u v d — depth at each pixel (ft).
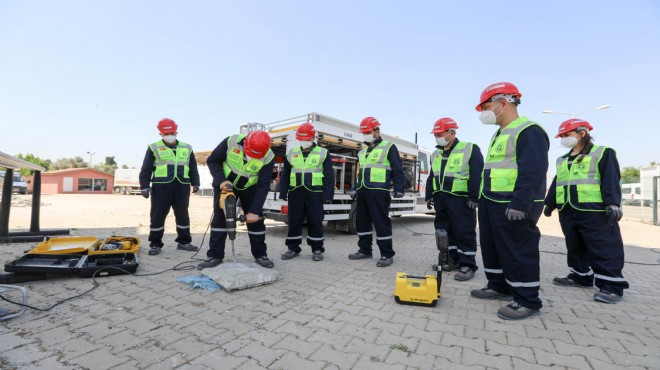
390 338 8.05
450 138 15.07
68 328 8.05
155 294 10.65
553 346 7.82
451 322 9.16
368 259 17.37
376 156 16.17
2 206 18.31
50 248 14.26
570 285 13.50
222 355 7.04
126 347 7.24
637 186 91.86
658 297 12.06
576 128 12.30
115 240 15.55
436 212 15.79
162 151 16.74
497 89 10.11
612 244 11.61
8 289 10.58
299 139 16.34
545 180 9.34
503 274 11.07
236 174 13.66
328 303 10.38
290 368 6.59
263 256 14.75
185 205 17.48
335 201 25.32
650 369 6.86
